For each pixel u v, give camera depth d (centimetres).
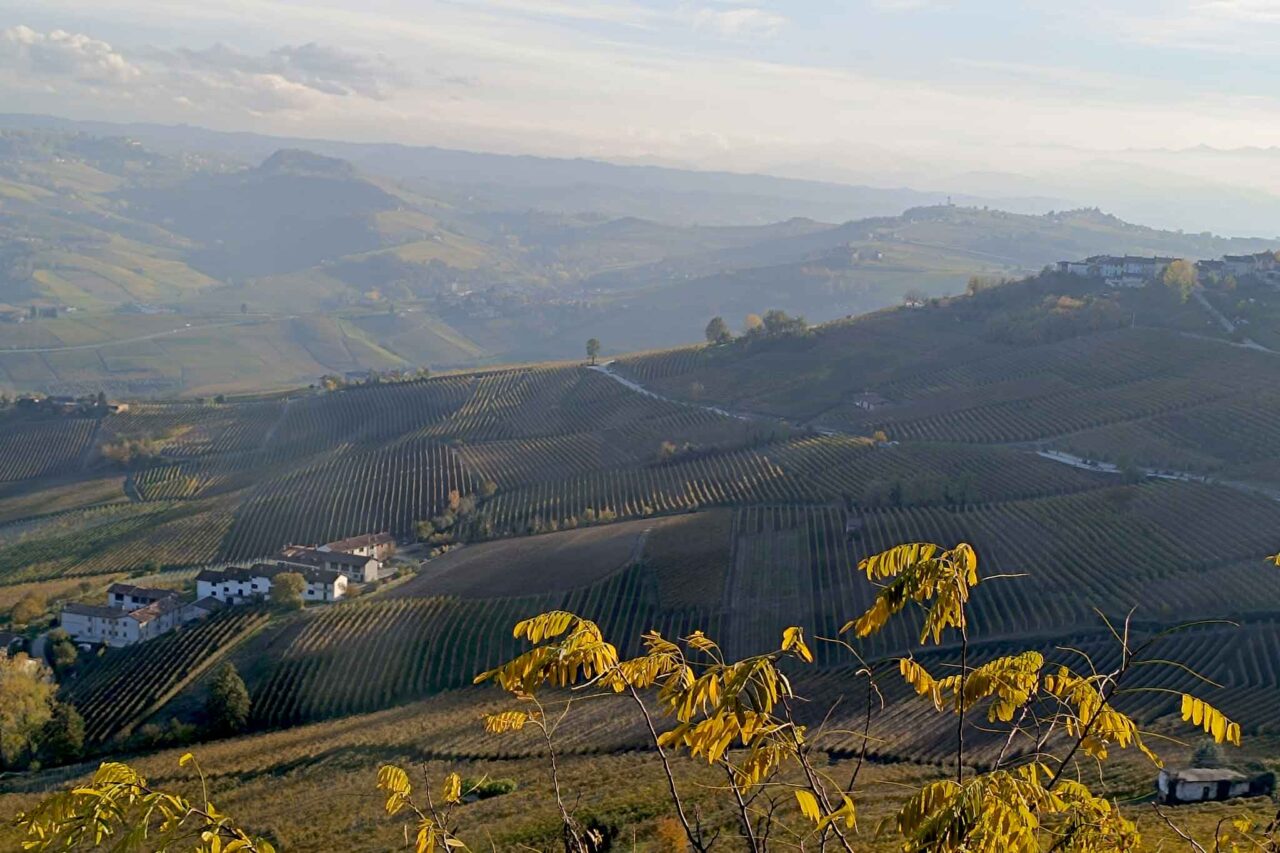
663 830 2750
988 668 759
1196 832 2659
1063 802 723
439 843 905
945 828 650
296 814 4841
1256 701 5700
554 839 3484
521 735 5778
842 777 4162
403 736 6116
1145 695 6019
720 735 671
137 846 638
